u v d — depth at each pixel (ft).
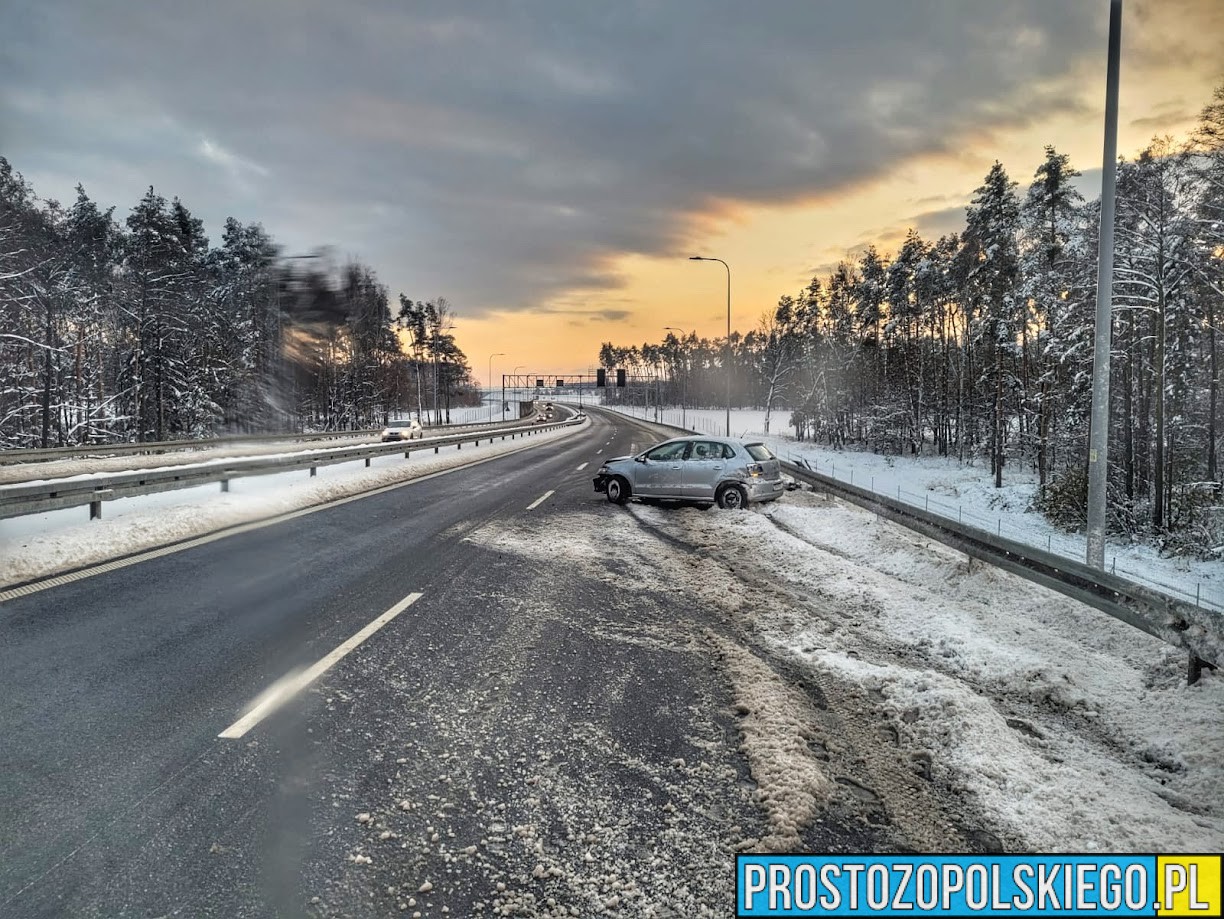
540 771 12.11
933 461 149.07
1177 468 85.30
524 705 14.93
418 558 29.53
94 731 13.08
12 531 30.55
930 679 16.39
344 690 15.43
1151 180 72.33
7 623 19.42
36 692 14.80
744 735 13.60
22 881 8.82
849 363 195.11
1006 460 137.28
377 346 228.02
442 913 8.55
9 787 11.05
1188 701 15.71
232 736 13.04
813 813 11.05
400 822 10.45
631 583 26.27
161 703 14.43
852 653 19.16
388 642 18.76
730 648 19.01
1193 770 13.21
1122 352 80.59
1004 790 11.94
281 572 26.37
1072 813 11.23
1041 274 97.04
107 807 10.58
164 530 33.06
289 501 44.32
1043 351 98.78
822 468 133.90
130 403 139.23
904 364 174.91
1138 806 11.59
